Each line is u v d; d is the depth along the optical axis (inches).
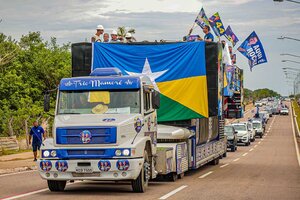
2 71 2140.7
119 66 776.3
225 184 720.3
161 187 673.6
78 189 652.1
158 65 776.3
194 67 777.6
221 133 1133.7
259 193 625.0
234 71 1154.7
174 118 775.1
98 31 810.8
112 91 625.6
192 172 927.0
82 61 784.3
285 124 4242.1
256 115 3750.0
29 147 1498.5
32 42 2488.9
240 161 1255.5
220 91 876.6
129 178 579.8
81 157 583.8
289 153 1651.1
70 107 621.6
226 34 1831.9
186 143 808.3
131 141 592.1
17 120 1733.5
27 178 806.5
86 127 585.9
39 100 2337.6
